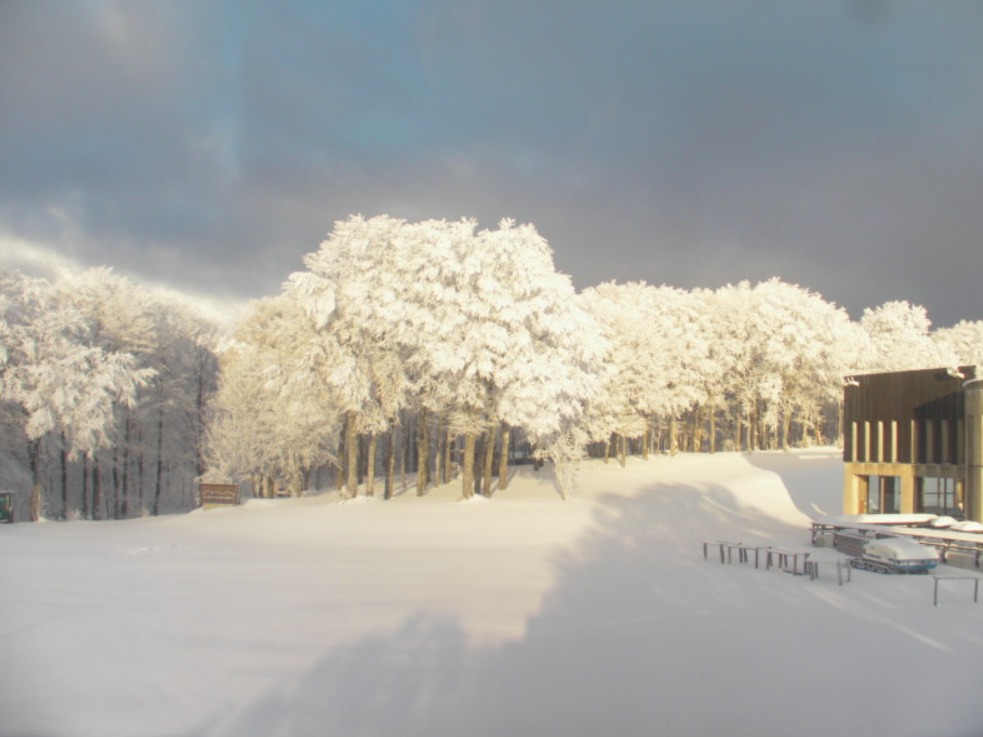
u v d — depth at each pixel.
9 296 41.84
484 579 20.02
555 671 11.72
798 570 23.25
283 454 55.38
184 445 63.22
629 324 65.94
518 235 42.31
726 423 96.06
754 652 13.23
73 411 40.75
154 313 61.03
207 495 47.09
